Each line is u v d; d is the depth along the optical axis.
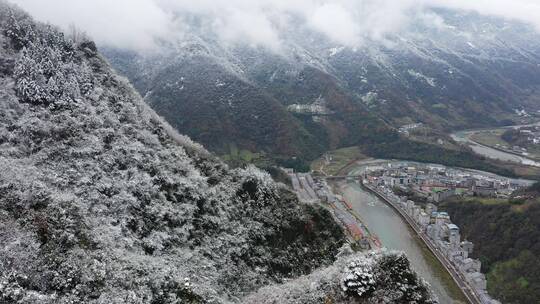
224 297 34.69
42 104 43.91
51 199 30.14
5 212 27.34
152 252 34.84
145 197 39.59
